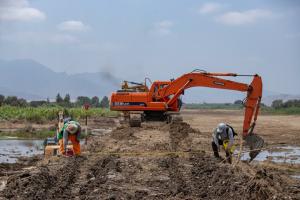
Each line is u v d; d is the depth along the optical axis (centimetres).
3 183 1391
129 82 3175
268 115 7419
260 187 1179
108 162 1666
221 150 2091
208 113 8806
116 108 3014
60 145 1853
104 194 1209
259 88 2169
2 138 3306
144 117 3072
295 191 1323
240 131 3822
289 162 2078
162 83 2977
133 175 1466
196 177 1415
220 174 1377
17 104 7444
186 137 2484
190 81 2809
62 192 1238
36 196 1156
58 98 9106
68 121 1858
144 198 1169
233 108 13475
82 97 10431
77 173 1491
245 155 2191
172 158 1747
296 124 4912
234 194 1172
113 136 2538
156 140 2339
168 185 1322
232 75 2567
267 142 2992
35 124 4453
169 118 2952
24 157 2273
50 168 1568
